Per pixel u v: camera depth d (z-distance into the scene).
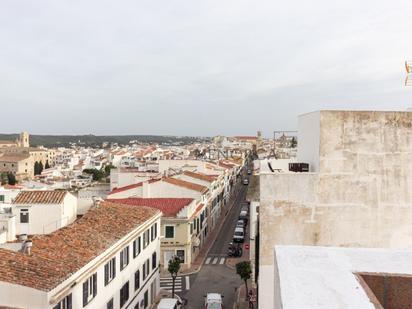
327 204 13.97
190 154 158.38
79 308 21.42
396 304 5.80
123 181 65.31
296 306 4.86
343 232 13.99
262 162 19.64
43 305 17.77
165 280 42.72
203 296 38.28
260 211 14.12
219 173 78.50
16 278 18.31
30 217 30.78
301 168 15.24
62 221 31.17
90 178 123.69
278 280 5.99
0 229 28.17
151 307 35.50
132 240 30.28
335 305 4.89
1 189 62.56
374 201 13.95
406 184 13.94
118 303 27.42
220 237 61.03
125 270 28.84
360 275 5.84
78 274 20.89
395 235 13.97
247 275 36.66
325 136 13.86
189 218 45.44
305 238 14.05
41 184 86.00
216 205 70.12
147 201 48.44
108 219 30.97
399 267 6.14
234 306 35.81
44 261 20.75
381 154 13.90
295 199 13.99
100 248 24.70
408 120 13.85
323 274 5.84
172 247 45.22
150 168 91.50
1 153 190.88
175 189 52.06
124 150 194.75
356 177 13.93
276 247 7.12
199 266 47.00
